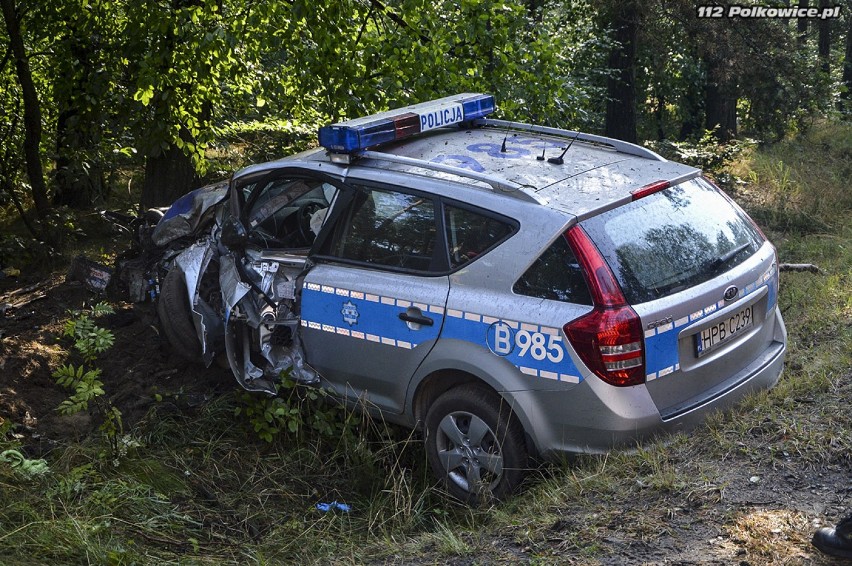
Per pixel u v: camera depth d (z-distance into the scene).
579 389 3.96
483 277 4.23
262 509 4.51
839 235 8.59
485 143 5.12
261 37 8.48
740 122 20.27
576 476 4.04
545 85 9.23
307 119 10.27
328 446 5.05
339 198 4.86
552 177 4.48
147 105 8.80
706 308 4.17
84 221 10.41
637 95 20.78
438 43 8.56
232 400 5.35
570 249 4.02
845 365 4.97
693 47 15.48
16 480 4.27
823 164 12.39
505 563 3.59
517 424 4.21
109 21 9.41
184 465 4.78
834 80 22.08
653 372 3.97
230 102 10.63
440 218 4.44
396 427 5.02
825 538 3.20
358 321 4.67
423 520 4.38
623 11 15.20
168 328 5.59
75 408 4.59
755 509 3.67
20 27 9.74
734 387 4.36
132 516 4.18
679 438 4.13
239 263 5.18
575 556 3.53
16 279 8.45
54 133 10.67
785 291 6.70
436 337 4.35
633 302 3.94
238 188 5.50
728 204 4.71
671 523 3.65
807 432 4.16
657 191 4.41
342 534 4.27
